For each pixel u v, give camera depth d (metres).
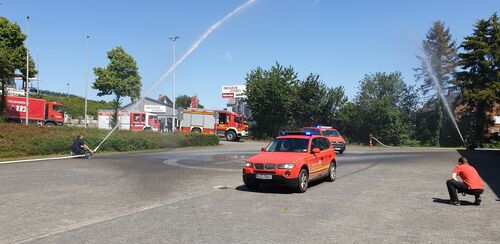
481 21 50.38
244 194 11.44
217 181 14.04
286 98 48.72
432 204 10.05
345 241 6.72
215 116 45.81
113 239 6.76
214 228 7.52
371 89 53.47
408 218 8.48
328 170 13.88
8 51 37.53
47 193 11.18
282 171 11.38
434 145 54.81
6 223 7.84
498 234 7.25
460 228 7.66
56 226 7.64
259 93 49.53
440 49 60.44
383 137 50.91
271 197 10.96
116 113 51.94
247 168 11.87
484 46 48.94
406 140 51.28
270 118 50.47
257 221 8.11
